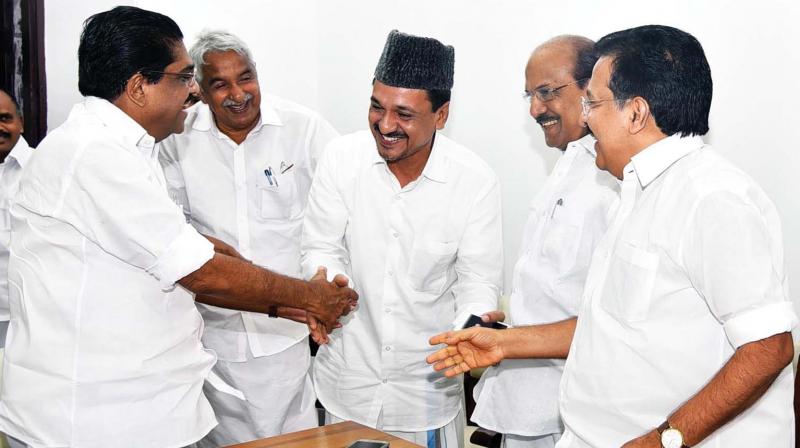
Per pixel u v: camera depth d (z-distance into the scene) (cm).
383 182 232
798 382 213
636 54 146
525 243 221
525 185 359
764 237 133
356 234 236
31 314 179
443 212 232
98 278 178
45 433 178
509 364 224
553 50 204
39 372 178
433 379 241
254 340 272
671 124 146
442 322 245
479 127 375
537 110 208
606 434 155
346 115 437
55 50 387
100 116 183
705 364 143
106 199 173
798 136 268
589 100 155
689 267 139
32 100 384
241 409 280
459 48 377
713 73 290
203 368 201
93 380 179
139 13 184
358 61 424
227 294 195
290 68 443
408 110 206
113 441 181
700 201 137
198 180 269
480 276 237
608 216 174
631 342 149
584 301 162
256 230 273
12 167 331
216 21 411
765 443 147
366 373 240
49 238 178
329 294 224
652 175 148
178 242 178
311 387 296
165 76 185
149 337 184
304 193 283
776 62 272
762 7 273
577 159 209
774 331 128
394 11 402
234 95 246
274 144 272
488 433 253
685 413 137
